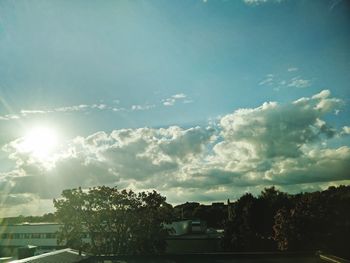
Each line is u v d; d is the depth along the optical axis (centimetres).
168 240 5578
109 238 5066
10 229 7175
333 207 4991
